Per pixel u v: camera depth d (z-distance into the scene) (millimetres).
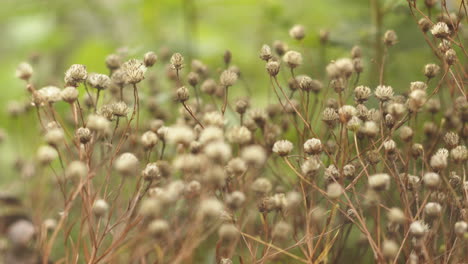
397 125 676
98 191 667
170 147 761
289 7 1075
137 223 658
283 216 660
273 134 716
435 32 686
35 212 708
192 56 919
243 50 1143
